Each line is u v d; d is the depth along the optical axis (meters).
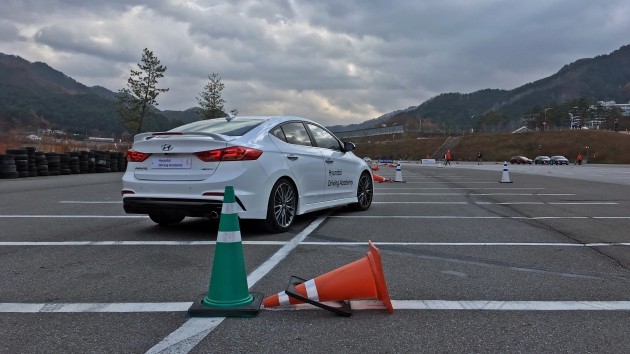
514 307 3.66
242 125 6.68
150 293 3.96
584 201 11.00
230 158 5.94
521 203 10.59
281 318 3.43
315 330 3.22
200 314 3.44
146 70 36.97
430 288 4.12
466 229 7.05
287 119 7.38
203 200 5.90
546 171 32.31
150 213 6.33
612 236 6.52
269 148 6.50
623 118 174.88
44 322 3.33
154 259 5.07
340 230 6.89
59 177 19.31
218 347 2.95
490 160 118.62
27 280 4.29
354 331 3.21
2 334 3.13
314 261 5.02
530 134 130.50
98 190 13.18
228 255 3.57
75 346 2.96
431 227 7.21
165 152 6.12
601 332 3.20
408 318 3.44
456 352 2.89
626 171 32.09
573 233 6.74
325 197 7.80
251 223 6.41
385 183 18.41
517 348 2.95
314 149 7.62
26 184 15.27
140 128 37.56
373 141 168.75
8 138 27.89
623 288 4.14
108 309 3.58
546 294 3.97
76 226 7.06
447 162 64.50
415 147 145.25
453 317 3.46
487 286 4.18
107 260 5.02
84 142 35.12
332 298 3.55
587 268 4.81
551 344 3.00
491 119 179.75
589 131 123.44
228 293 3.53
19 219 7.72
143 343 3.00
